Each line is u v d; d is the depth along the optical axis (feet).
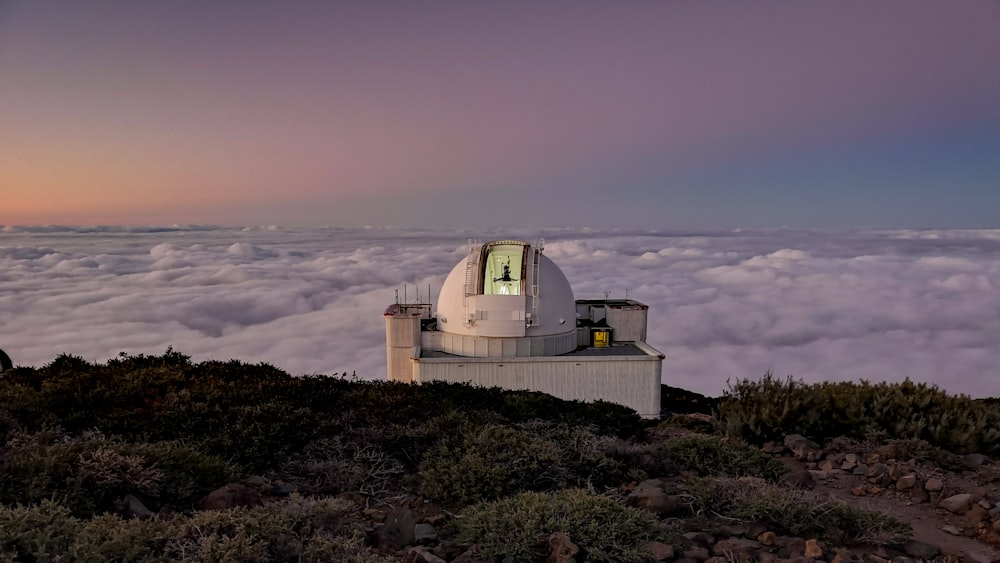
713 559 13.64
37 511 12.63
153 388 29.43
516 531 14.56
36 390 29.86
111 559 11.77
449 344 82.38
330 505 15.20
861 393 29.53
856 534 15.80
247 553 11.96
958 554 15.01
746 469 22.31
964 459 23.15
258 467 22.44
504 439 22.85
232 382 31.65
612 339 89.45
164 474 17.57
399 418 28.84
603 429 32.81
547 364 76.59
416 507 18.80
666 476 22.63
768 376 31.94
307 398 30.60
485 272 82.28
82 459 16.62
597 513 15.17
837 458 24.17
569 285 86.84
